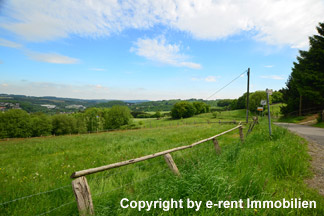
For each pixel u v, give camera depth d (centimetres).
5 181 441
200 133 1423
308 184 387
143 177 440
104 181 413
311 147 755
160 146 912
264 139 878
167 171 439
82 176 249
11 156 947
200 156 553
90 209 246
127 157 684
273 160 488
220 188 303
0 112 5734
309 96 2992
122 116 6938
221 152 613
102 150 898
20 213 285
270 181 373
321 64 3102
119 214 265
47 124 6016
